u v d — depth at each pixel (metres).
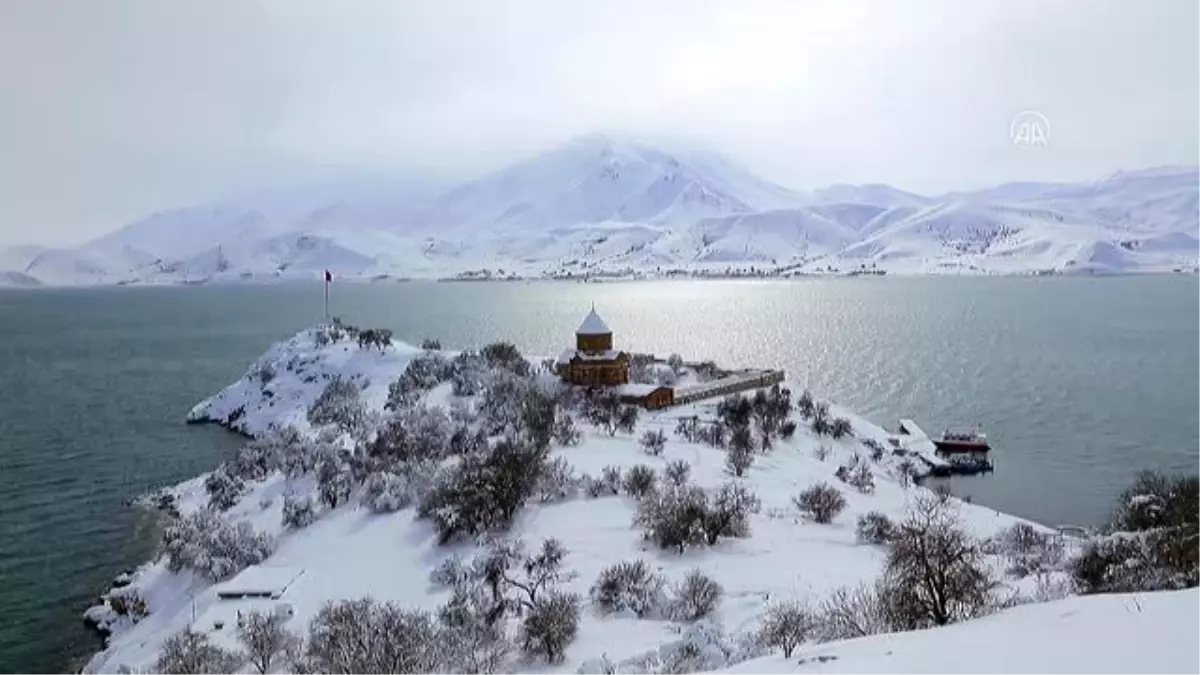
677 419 108.56
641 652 41.62
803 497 76.06
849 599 44.00
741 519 67.50
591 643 45.16
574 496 76.56
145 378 184.38
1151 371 168.62
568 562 60.84
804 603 47.16
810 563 60.34
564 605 47.06
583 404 110.19
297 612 56.62
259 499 87.62
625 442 95.88
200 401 157.00
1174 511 59.72
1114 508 84.88
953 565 33.34
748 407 109.81
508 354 134.00
